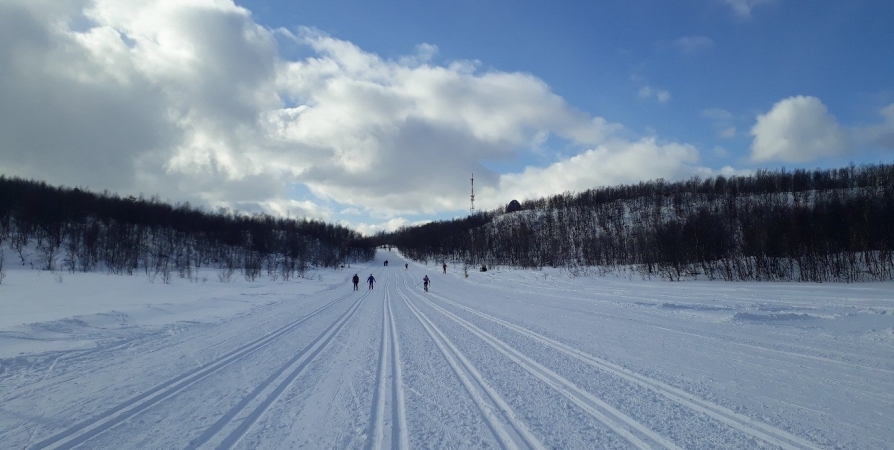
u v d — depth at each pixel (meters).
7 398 6.60
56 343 11.18
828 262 34.00
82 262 57.25
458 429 5.28
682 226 48.88
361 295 31.84
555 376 7.55
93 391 7.00
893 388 6.44
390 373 8.13
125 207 82.12
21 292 28.39
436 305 22.45
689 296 21.83
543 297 24.73
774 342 9.94
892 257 33.41
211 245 85.56
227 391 7.02
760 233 39.16
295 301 26.73
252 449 4.76
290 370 8.47
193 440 5.01
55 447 4.82
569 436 4.97
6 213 64.62
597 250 64.56
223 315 18.72
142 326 14.56
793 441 4.68
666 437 4.86
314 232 129.75
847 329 11.09
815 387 6.54
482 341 11.32
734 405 5.83
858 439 4.70
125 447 4.81
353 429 5.34
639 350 9.49
